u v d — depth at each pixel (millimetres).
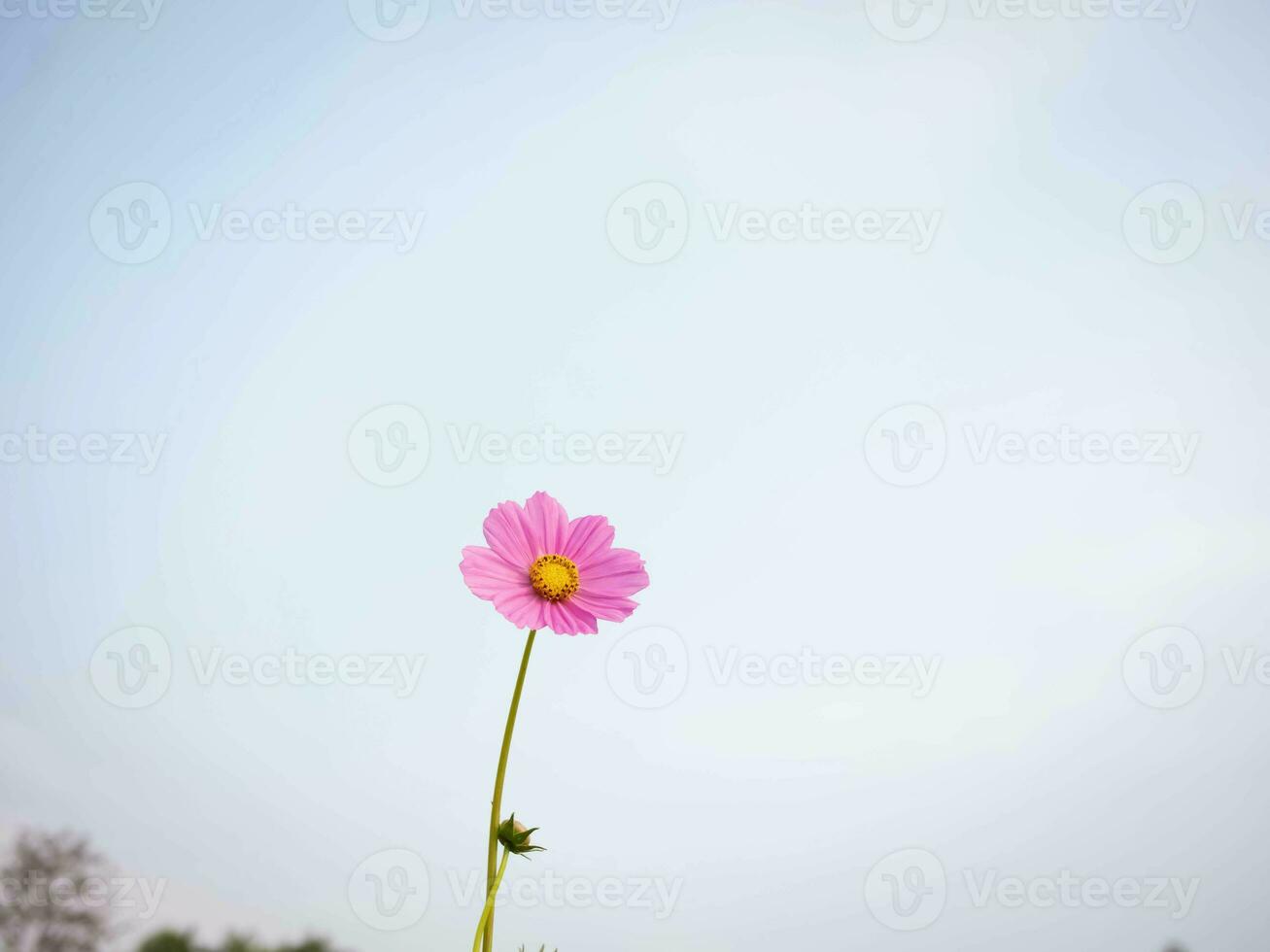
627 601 494
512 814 449
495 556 496
